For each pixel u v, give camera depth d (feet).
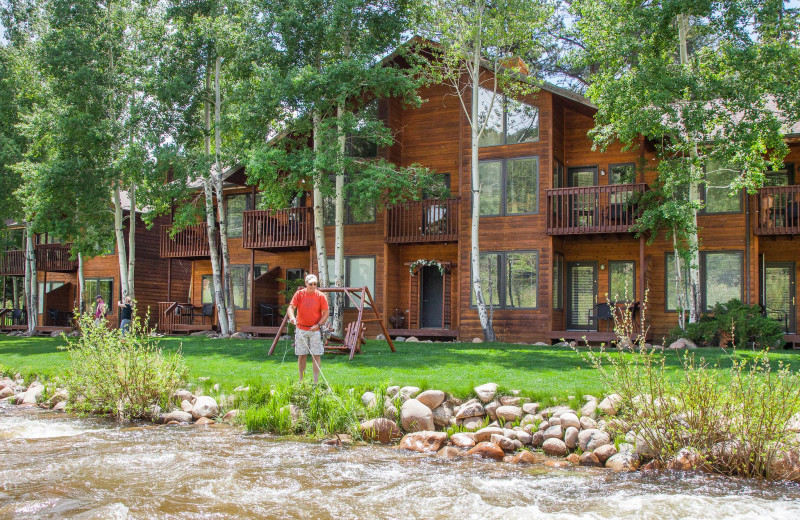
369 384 34.42
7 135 89.25
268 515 19.43
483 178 68.74
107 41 79.71
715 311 57.21
